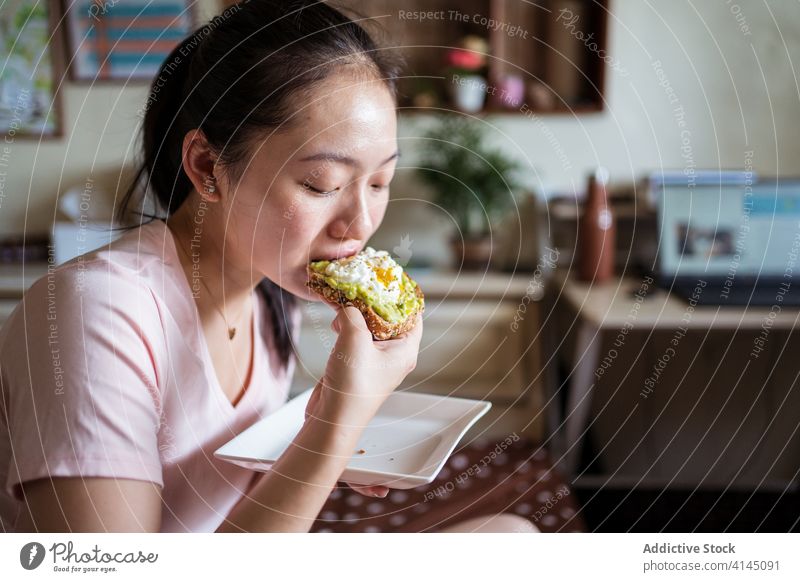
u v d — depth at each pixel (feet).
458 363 6.90
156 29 7.36
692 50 7.16
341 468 1.95
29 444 1.83
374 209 2.29
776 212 6.30
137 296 2.13
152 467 2.01
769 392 7.48
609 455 7.66
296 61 2.02
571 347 7.17
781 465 7.51
